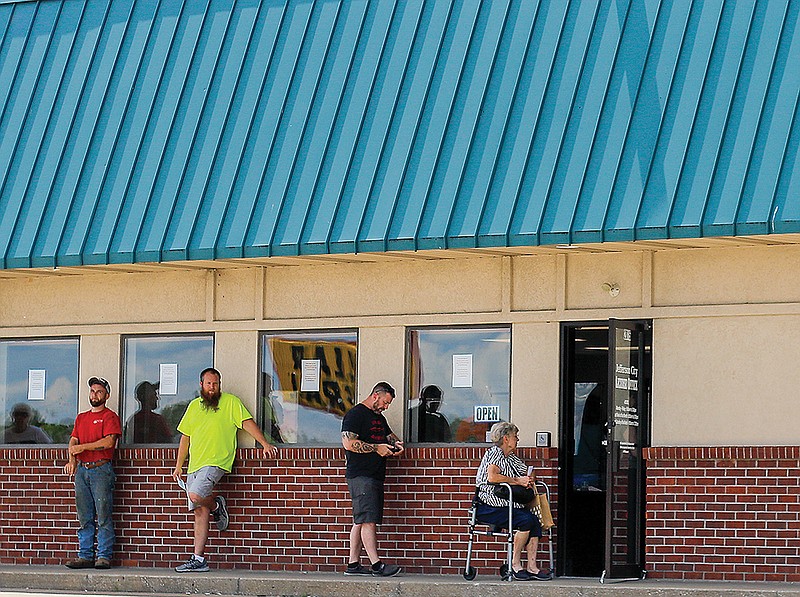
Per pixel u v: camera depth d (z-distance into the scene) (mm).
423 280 47781
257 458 48938
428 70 46125
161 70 50000
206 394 48500
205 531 48594
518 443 46188
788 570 42719
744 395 43656
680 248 44500
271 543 48656
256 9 49656
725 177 40906
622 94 43250
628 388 44344
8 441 53062
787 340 43281
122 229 48031
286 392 49469
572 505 46312
